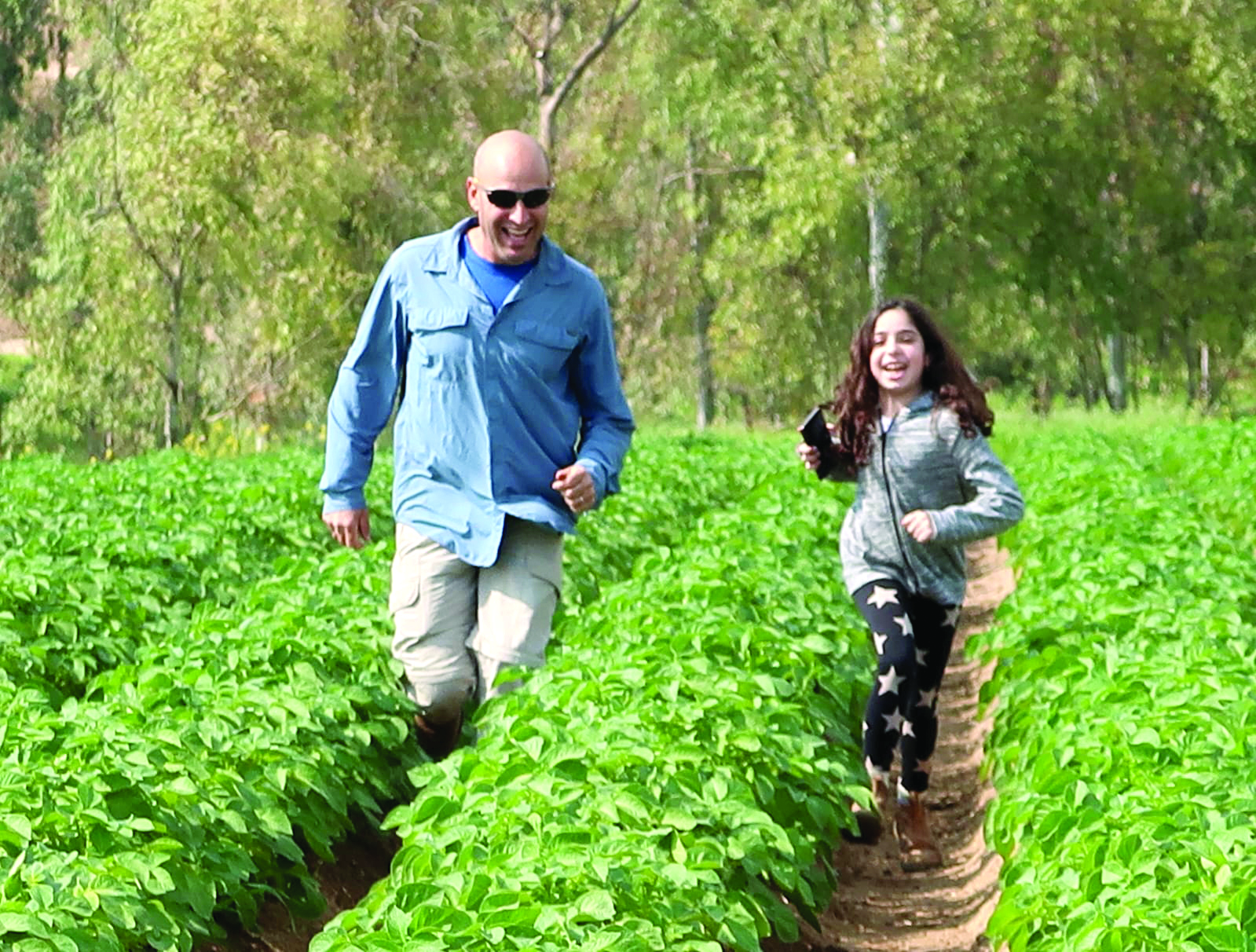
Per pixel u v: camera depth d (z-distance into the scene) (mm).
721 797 9094
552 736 9492
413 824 8781
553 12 56188
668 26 55250
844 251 58344
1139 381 92812
